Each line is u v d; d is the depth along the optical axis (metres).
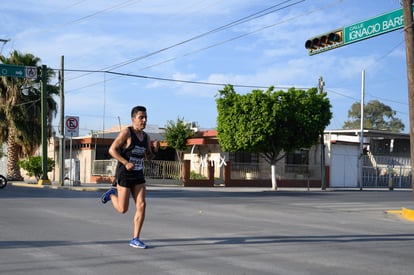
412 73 15.42
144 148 7.43
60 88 25.56
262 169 37.62
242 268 6.43
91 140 36.69
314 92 29.92
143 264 6.54
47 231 9.23
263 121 28.83
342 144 40.69
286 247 8.04
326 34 17.70
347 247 8.24
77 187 24.77
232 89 30.47
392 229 11.21
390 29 16.00
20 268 6.23
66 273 6.02
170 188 28.73
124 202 7.40
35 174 30.33
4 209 12.91
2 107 33.75
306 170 39.66
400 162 46.06
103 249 7.50
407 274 6.38
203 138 36.12
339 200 21.09
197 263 6.66
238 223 11.21
